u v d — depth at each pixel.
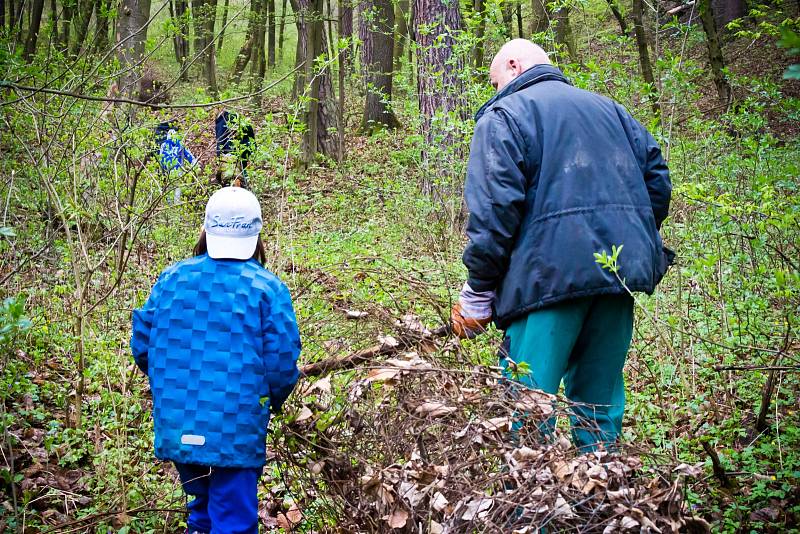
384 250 7.45
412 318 3.14
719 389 4.17
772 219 3.49
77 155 4.62
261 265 2.96
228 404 2.67
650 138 3.21
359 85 16.84
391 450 2.62
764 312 4.46
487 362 3.51
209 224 2.79
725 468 3.45
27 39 7.80
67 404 4.25
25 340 4.58
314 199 10.27
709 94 11.98
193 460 2.65
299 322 3.41
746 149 5.86
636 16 9.31
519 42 3.27
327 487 2.85
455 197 7.71
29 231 5.02
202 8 12.02
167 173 4.72
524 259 2.92
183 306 2.74
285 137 5.59
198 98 5.00
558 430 2.49
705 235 4.72
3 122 4.38
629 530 2.13
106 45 6.19
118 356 4.12
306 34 11.75
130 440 3.85
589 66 5.54
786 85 12.96
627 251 2.89
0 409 3.75
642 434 3.72
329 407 2.87
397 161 10.36
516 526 2.15
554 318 2.92
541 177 2.91
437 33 9.15
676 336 4.62
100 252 4.98
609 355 3.08
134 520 3.26
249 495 2.74
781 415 3.89
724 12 17.08
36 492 3.46
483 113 3.15
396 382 2.72
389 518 2.33
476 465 2.34
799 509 3.08
